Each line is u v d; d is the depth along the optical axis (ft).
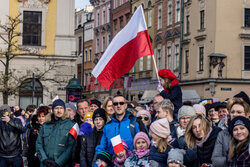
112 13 202.49
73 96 87.56
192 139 24.66
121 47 38.96
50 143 33.42
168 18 154.92
